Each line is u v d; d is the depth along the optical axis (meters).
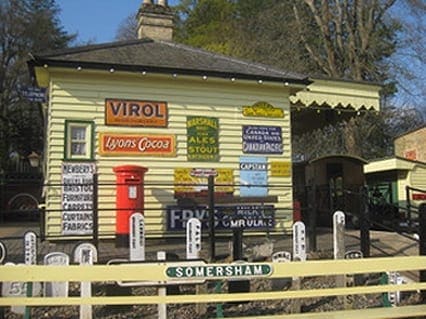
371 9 31.11
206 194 11.96
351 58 31.39
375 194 24.45
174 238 11.52
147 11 15.23
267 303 8.01
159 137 11.77
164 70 11.51
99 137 11.34
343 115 16.00
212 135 12.18
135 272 6.38
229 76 12.00
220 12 41.25
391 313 7.16
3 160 38.41
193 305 7.79
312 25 33.00
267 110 12.72
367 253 9.64
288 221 12.48
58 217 10.89
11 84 40.38
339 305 8.10
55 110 11.13
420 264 7.34
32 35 40.97
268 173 12.54
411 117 35.69
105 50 12.44
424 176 24.11
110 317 7.29
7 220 26.70
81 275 6.23
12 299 6.16
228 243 11.09
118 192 10.29
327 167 17.38
